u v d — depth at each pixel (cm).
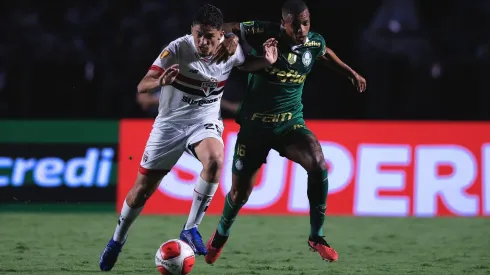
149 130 4175
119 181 4150
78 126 4172
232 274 2347
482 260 2698
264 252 2878
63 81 5303
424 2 5650
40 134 4162
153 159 2284
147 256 2725
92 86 5284
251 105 2455
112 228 3547
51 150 4159
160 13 5294
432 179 4144
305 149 2408
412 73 5344
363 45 5334
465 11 5509
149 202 4125
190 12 5338
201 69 2248
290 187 4128
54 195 4141
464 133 4169
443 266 2547
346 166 4156
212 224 3725
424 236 3372
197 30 2170
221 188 4112
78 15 5328
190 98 2281
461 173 4144
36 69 5288
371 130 4178
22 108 5247
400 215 4119
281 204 4119
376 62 5288
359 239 3275
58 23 5322
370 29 5325
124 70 5253
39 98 5297
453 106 5475
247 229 3550
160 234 3356
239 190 2495
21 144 4156
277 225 3694
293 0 2366
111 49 5269
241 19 5378
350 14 5566
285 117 2455
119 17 5316
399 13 5294
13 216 3972
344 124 4181
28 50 5206
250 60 2341
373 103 5319
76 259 2633
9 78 5247
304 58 2428
